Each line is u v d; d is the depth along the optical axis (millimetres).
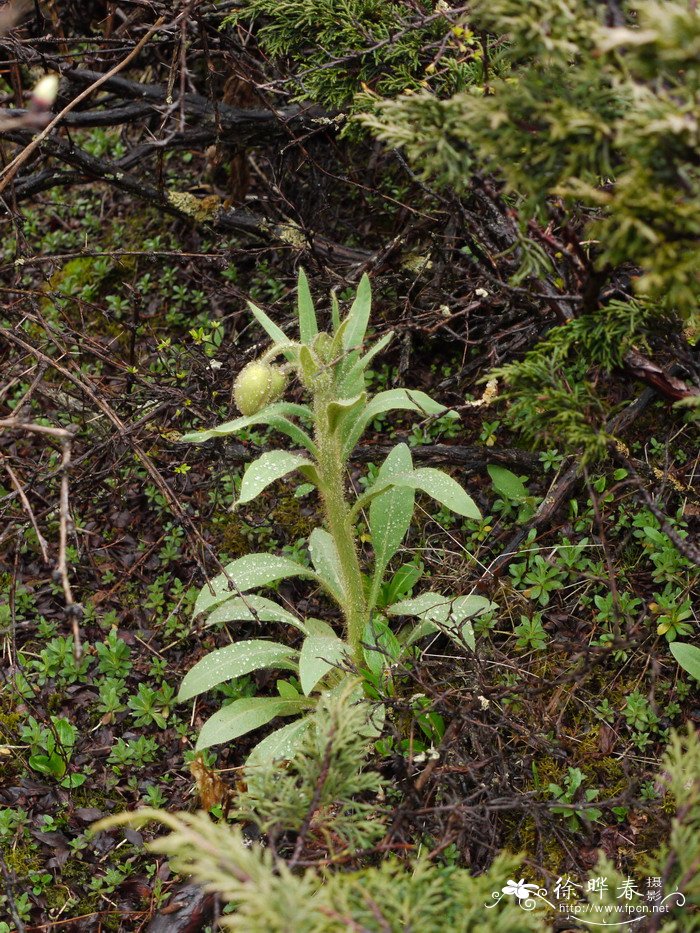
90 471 1892
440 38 1785
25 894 1665
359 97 1473
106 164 2021
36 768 1763
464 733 1633
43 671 1834
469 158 1424
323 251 2045
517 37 1370
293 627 1851
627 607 1748
